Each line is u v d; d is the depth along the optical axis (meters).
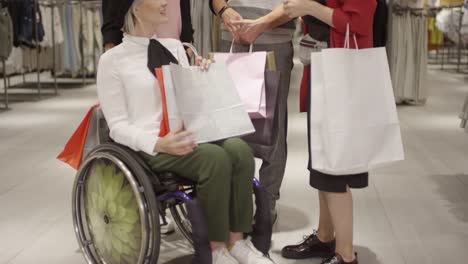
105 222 2.42
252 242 2.45
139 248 2.26
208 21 3.48
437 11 10.63
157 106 2.37
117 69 2.35
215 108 2.33
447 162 4.53
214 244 2.29
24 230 3.15
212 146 2.22
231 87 2.37
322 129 2.28
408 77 7.15
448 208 3.48
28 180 4.09
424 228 3.15
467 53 14.56
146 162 2.30
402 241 2.97
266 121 2.48
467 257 2.78
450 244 2.93
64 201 3.63
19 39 7.63
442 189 3.85
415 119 6.32
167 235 3.06
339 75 2.23
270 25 2.88
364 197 3.68
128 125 2.32
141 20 2.38
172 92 2.27
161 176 2.31
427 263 2.71
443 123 6.07
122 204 2.30
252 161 2.32
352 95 2.26
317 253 2.76
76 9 8.98
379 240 2.99
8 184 4.00
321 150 2.31
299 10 2.35
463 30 10.38
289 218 3.31
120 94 2.36
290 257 2.76
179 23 2.84
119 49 2.38
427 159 4.61
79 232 2.56
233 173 2.31
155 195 2.23
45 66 8.73
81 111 6.94
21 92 8.58
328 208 2.62
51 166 4.46
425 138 5.37
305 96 2.52
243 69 2.51
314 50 2.45
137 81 2.35
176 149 2.20
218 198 2.21
